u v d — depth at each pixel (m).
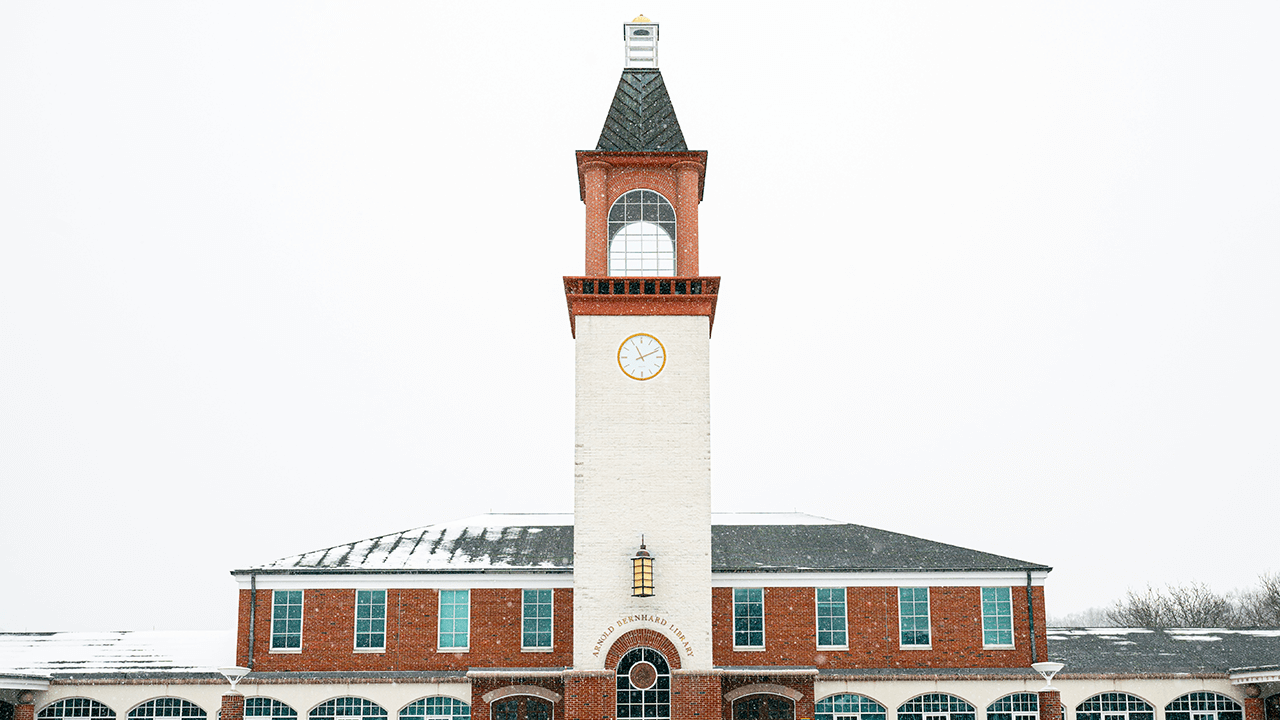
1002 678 39.59
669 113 40.19
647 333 37.81
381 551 42.75
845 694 39.78
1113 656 42.09
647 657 35.97
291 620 40.75
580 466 36.88
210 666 41.25
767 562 41.69
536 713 38.38
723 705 37.88
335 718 39.69
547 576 41.00
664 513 36.59
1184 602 82.06
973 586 41.19
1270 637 43.84
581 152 39.00
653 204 39.31
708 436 37.12
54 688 40.09
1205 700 40.44
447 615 40.88
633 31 41.72
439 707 39.81
